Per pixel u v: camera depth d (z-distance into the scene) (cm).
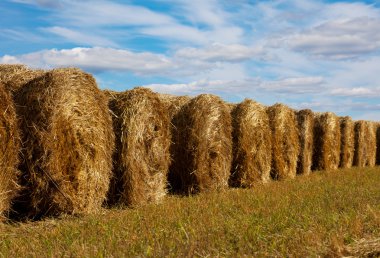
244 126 1479
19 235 771
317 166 2202
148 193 1105
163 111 1155
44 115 891
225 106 1369
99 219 868
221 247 644
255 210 938
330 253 621
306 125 1986
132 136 1064
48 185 898
